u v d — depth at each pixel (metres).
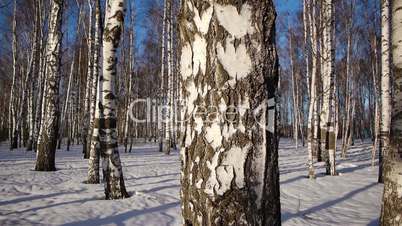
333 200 7.84
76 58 30.91
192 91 1.81
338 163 15.60
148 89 38.12
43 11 25.47
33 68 26.42
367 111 47.91
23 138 31.77
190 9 1.84
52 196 7.30
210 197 1.69
